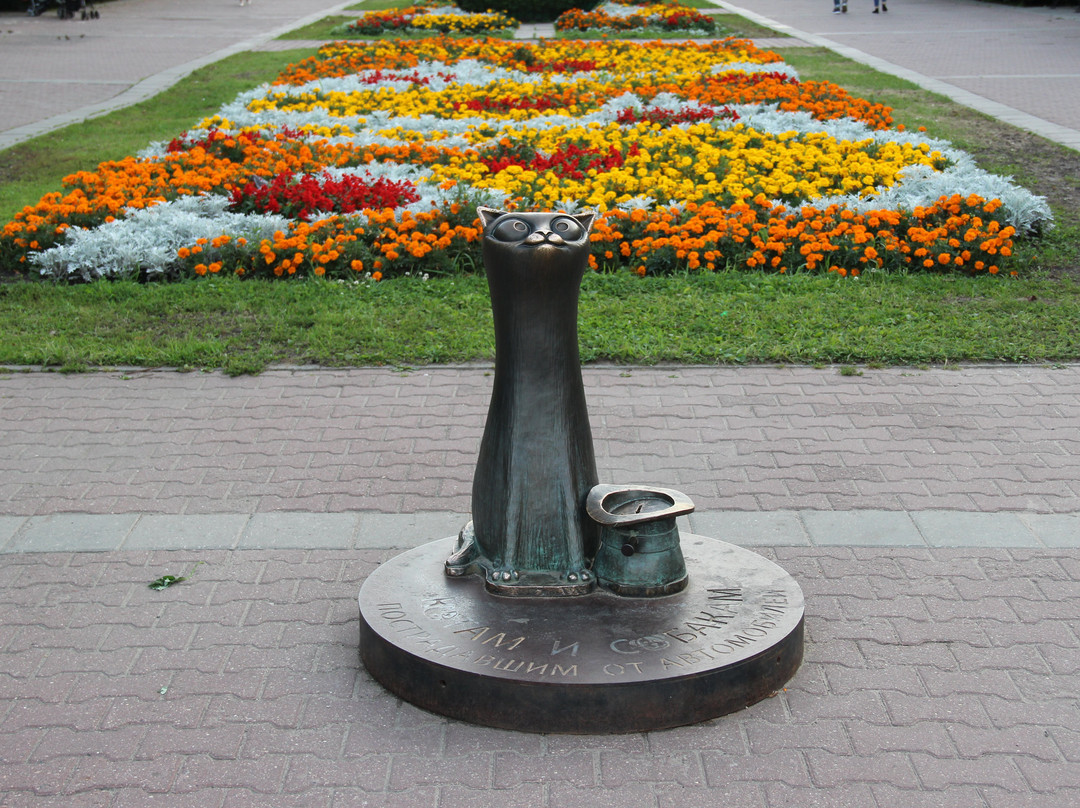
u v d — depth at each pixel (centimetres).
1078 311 749
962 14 2852
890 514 494
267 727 353
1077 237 925
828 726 350
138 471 547
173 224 884
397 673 362
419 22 2534
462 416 610
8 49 2394
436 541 433
